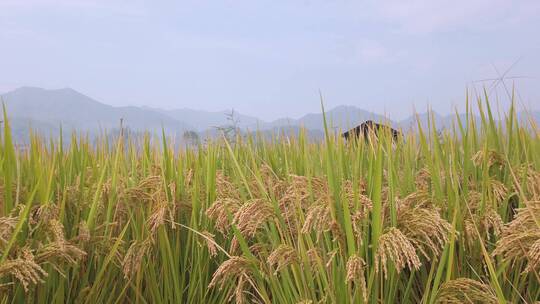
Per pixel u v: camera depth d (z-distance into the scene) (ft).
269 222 9.64
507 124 11.20
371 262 7.88
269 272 8.66
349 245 7.41
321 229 7.63
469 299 7.32
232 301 10.83
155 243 11.41
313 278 8.61
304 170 12.55
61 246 8.28
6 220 8.03
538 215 7.31
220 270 8.57
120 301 10.86
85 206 11.02
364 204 7.83
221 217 9.92
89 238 9.76
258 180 9.48
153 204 11.93
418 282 9.05
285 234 8.69
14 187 10.27
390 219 8.00
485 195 8.80
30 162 11.32
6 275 8.62
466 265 8.53
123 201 11.19
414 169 11.90
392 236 6.86
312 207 8.04
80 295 9.77
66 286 10.07
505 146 10.48
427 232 7.55
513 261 8.38
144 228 11.26
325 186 8.64
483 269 8.56
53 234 9.41
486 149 9.30
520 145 11.53
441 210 8.91
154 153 16.07
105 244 10.37
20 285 8.86
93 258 10.52
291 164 13.28
